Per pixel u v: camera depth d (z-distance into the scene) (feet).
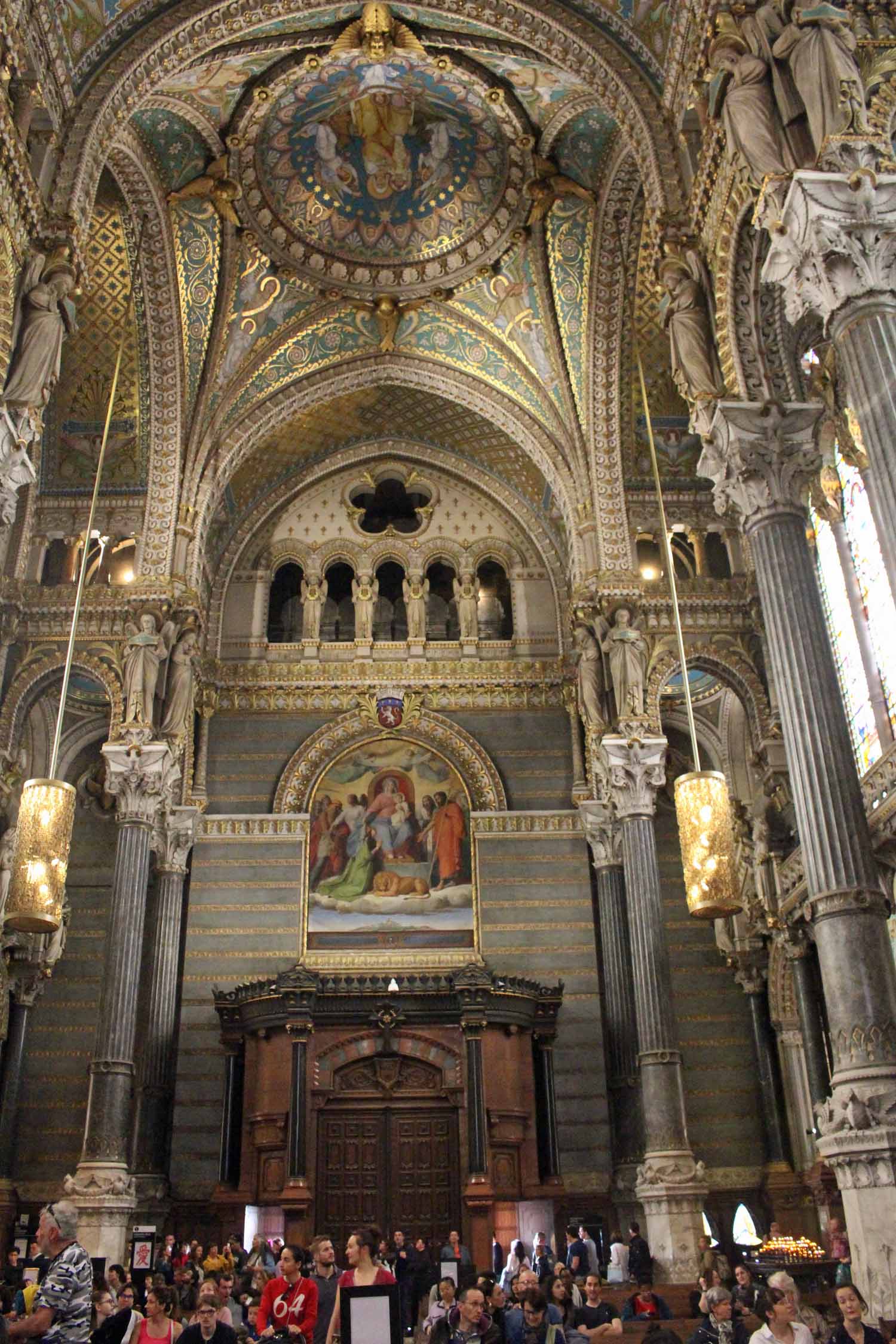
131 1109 64.08
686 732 84.99
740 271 42.24
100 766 82.28
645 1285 49.49
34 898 44.60
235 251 67.97
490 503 90.38
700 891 44.86
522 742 83.15
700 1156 73.77
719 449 41.81
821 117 35.47
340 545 88.58
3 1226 68.08
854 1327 22.88
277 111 62.44
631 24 49.70
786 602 38.63
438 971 75.97
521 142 63.77
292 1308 26.53
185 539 69.82
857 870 34.30
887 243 33.58
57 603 67.77
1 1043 70.90
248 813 80.23
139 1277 47.98
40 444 73.26
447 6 51.60
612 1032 69.51
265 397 74.84
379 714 82.74
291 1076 67.05
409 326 74.64
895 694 55.72
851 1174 30.96
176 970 71.72
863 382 32.55
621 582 69.10
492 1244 64.08
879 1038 32.01
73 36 47.19
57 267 43.39
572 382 70.95
